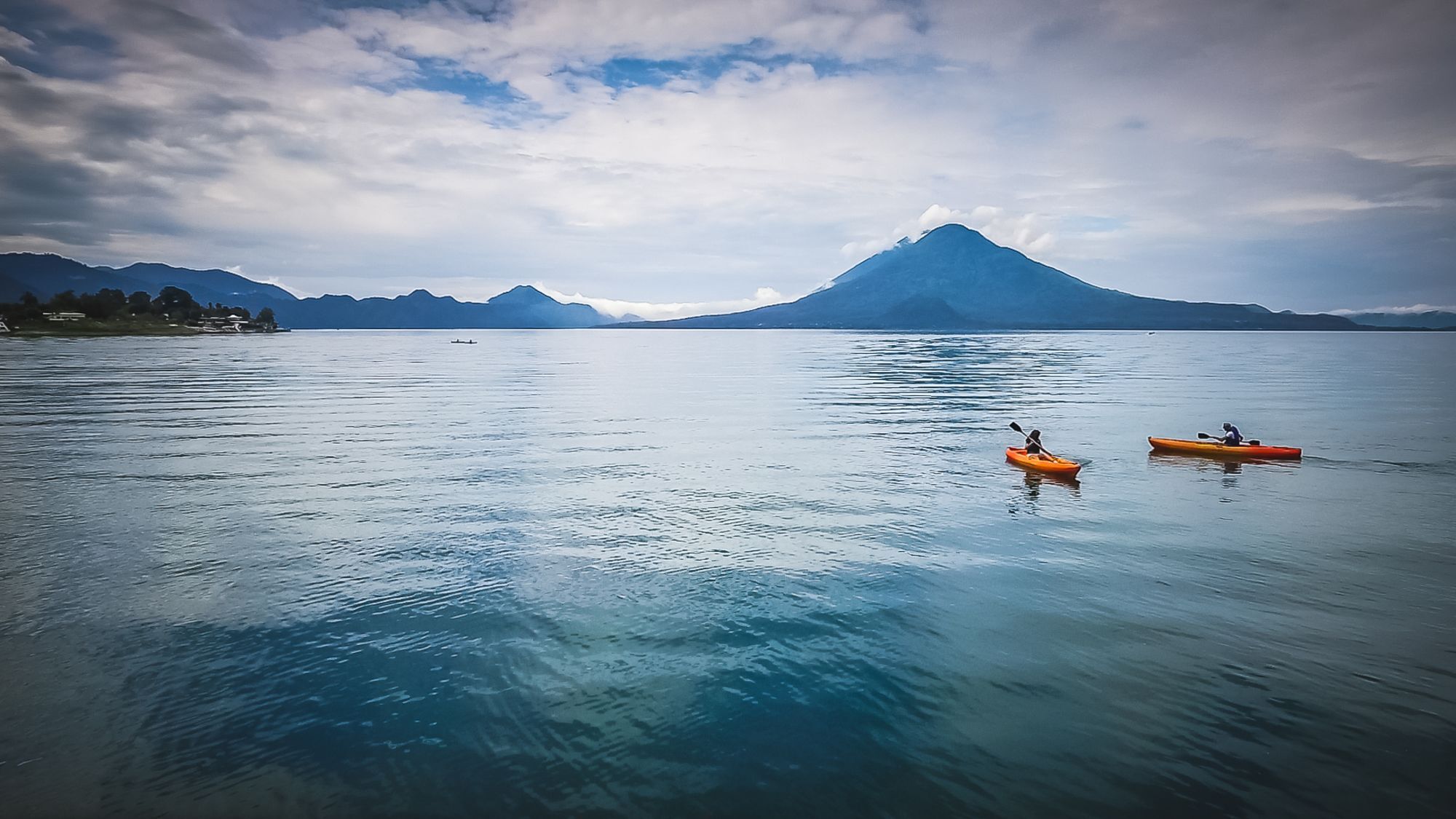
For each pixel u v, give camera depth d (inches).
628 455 1434.5
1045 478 1224.8
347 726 476.4
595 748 453.1
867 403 2389.3
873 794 409.1
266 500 1060.5
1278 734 463.8
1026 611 659.4
